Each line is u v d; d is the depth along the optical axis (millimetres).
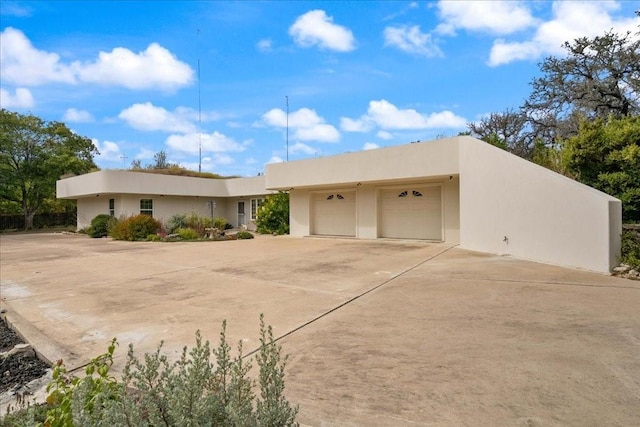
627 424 2211
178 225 20125
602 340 3527
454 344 3570
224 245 14750
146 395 1515
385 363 3209
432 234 14203
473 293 5508
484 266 7738
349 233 16625
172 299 5840
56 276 8227
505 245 9297
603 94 15273
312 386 2828
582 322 4047
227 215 27172
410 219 14734
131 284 7113
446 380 2852
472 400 2547
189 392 1472
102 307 5438
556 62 16781
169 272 8430
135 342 3957
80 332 4336
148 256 11516
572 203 7199
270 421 1540
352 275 7480
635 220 8688
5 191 27750
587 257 6883
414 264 8594
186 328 4367
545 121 18031
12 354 3748
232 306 5312
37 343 3973
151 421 1455
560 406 2432
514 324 4070
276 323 4453
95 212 24391
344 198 16828
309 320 4539
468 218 11234
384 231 15453
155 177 22391
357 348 3580
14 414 2379
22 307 5570
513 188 8938
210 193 25016
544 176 7906
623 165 9008
